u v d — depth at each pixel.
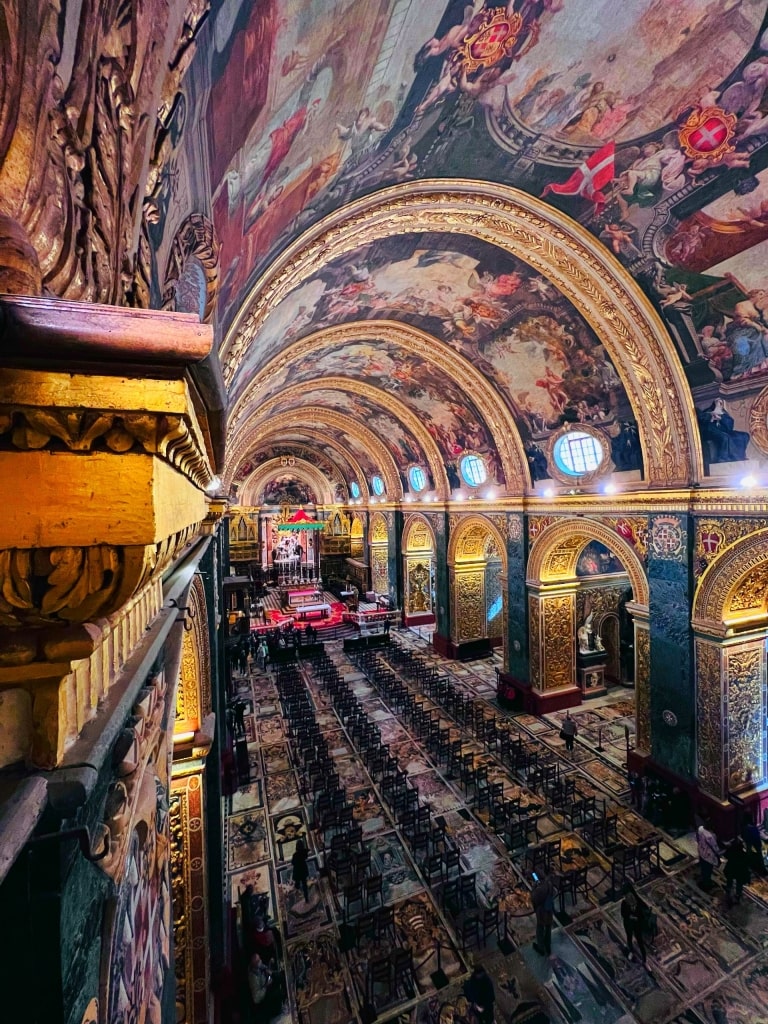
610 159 7.70
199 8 1.65
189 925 6.30
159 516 1.02
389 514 30.03
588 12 5.36
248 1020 7.09
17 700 1.04
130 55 1.23
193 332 0.89
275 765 14.15
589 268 9.78
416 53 4.78
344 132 5.09
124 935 1.57
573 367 12.83
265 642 24.81
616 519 13.60
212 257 2.97
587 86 6.45
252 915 7.95
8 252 0.77
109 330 0.83
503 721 16.61
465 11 4.61
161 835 2.44
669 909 8.88
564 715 16.94
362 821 11.45
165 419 0.96
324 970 7.87
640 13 5.47
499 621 25.27
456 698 16.75
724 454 10.66
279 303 7.63
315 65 3.62
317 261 7.55
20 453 0.89
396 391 19.88
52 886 1.08
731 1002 7.22
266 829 11.37
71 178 1.03
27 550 0.91
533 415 15.55
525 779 12.96
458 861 9.44
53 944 1.07
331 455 37.88
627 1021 6.99
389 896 9.25
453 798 12.20
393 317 13.77
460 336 14.20
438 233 9.41
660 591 12.23
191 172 2.38
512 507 17.86
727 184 7.46
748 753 11.09
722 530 10.77
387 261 10.20
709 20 5.62
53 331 0.79
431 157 7.05
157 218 1.83
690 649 11.51
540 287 10.95
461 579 23.03
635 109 6.85
